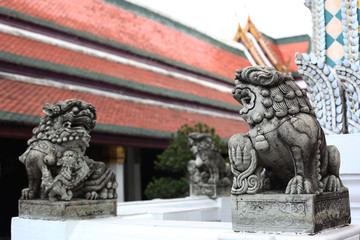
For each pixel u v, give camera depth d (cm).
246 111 396
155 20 2700
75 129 571
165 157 1619
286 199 363
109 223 518
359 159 604
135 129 1802
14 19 1727
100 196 584
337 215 402
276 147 382
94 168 591
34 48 1711
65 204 540
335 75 657
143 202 912
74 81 1784
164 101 2223
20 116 1399
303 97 397
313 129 378
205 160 1104
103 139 1719
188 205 1001
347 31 699
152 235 462
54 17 1952
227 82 2869
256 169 389
